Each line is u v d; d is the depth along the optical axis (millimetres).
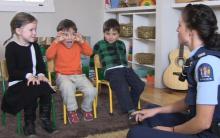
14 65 2180
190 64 1251
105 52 2930
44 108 2227
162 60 3779
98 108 2926
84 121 2551
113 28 2941
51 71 2584
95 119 2604
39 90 2123
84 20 4734
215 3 3191
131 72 2875
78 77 2607
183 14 1289
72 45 2672
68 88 2447
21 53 2221
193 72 1238
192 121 1214
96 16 4812
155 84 3861
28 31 2186
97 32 4859
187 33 1276
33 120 2240
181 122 1484
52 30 4492
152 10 4047
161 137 1241
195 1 3383
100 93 3480
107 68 2846
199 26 1216
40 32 4406
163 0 3662
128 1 4332
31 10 4297
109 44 2967
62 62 2621
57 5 4488
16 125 2459
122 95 2691
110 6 4746
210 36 1225
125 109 2672
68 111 2521
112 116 2688
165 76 3711
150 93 3562
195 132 1222
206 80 1155
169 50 3803
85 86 2537
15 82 2174
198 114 1180
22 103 2066
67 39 2602
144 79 4148
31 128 2219
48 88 2191
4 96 2160
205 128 1185
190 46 1289
